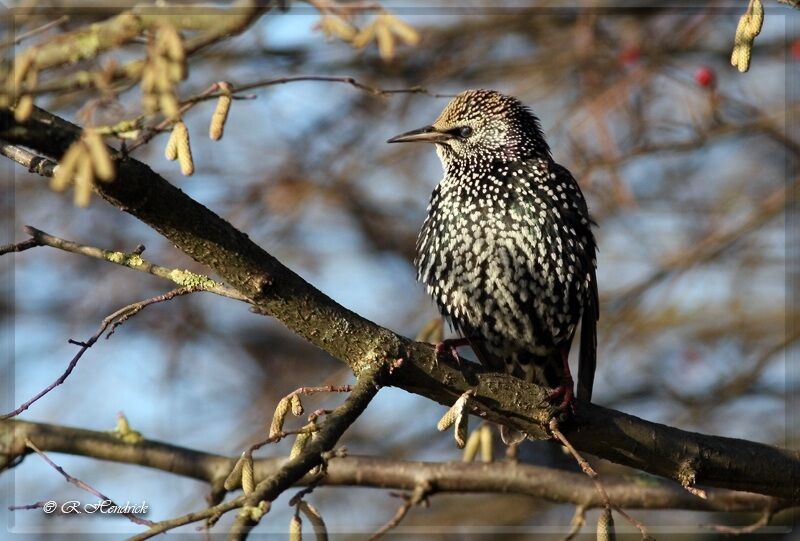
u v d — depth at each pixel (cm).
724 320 1446
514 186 897
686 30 1253
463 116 950
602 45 1252
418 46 1284
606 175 1262
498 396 719
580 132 1183
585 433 734
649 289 1278
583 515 882
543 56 1323
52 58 564
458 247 903
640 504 888
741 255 1444
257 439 1348
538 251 888
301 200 1352
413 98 1359
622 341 1323
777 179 1454
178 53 531
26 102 547
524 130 941
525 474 880
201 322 1478
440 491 878
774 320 1436
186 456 850
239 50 1272
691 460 739
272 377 1505
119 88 594
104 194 626
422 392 710
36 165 641
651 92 1215
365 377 670
